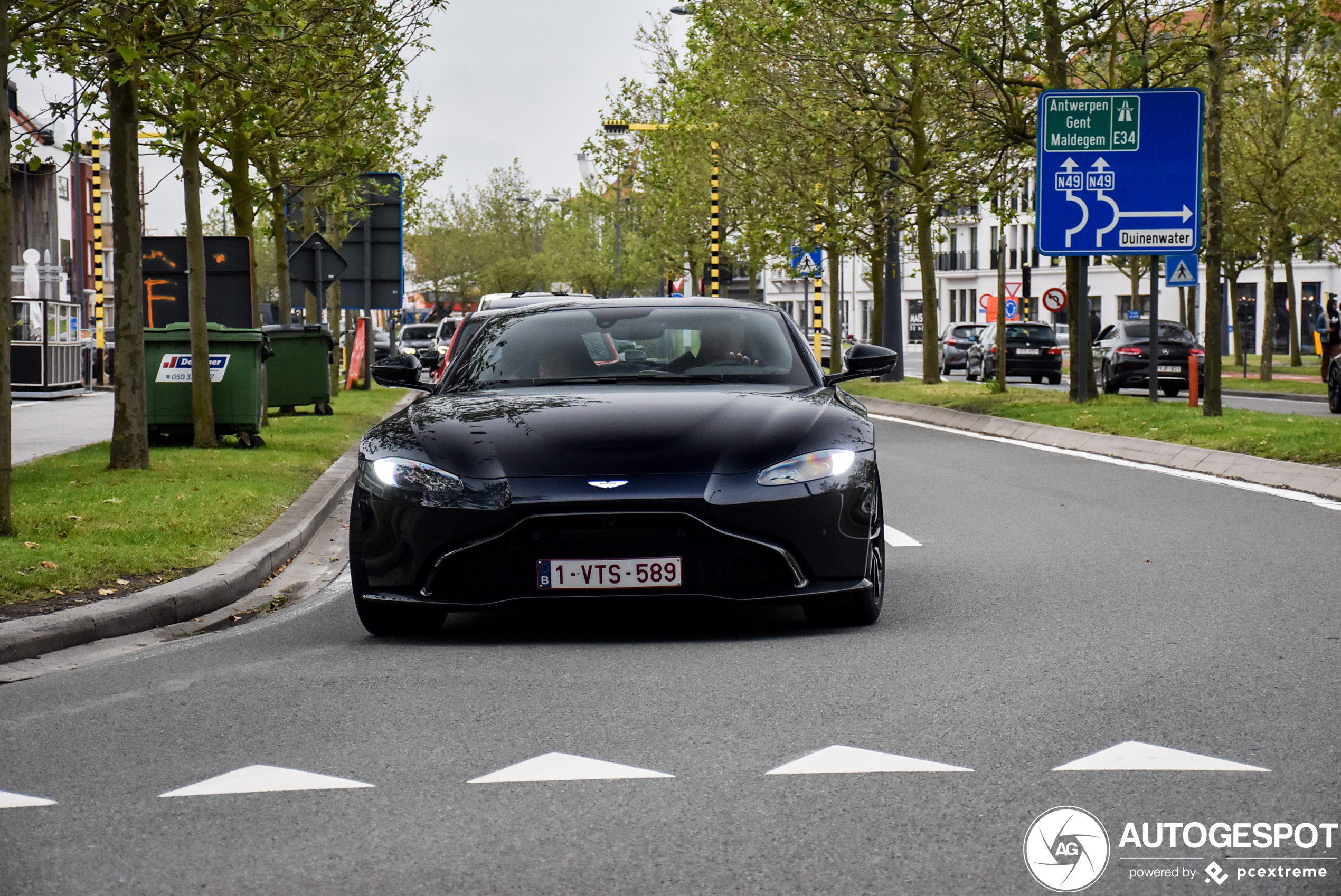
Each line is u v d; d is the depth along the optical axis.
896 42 23.42
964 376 53.12
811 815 4.30
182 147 16.17
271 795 4.61
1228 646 6.60
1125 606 7.66
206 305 20.00
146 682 6.36
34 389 30.56
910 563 9.37
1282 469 13.72
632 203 65.06
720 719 5.44
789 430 7.00
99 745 5.30
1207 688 5.79
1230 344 69.88
